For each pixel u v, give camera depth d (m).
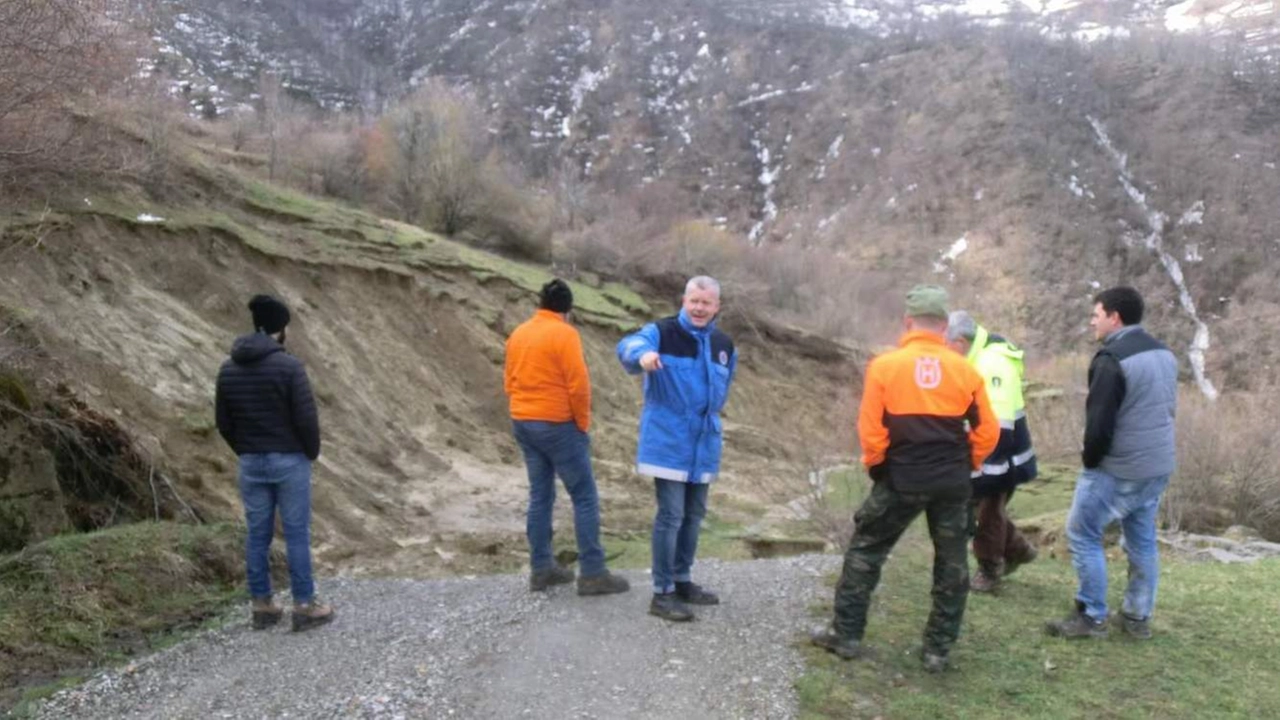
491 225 33.62
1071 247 69.44
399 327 21.14
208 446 12.08
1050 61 93.75
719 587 7.16
